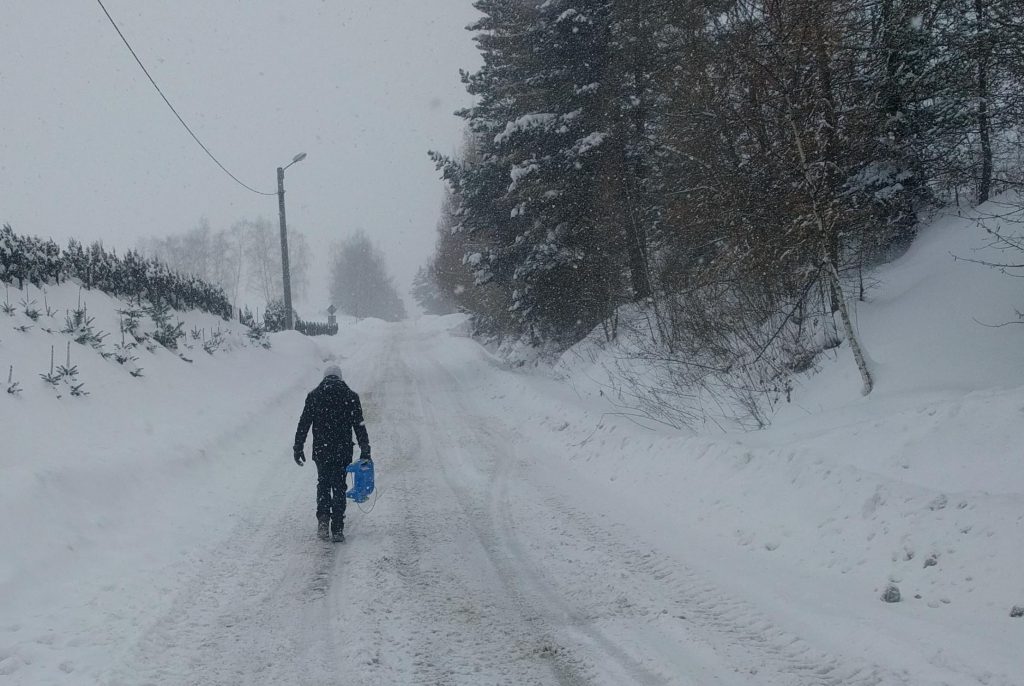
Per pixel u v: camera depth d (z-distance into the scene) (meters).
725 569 5.97
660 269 17.23
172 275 19.59
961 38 10.15
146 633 4.93
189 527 7.52
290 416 15.24
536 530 7.49
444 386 20.98
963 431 6.39
